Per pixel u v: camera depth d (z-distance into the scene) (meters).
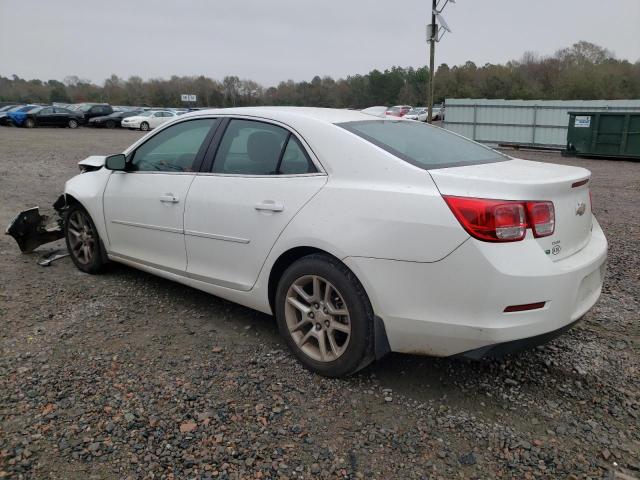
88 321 4.02
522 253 2.69
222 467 2.47
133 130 33.66
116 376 3.23
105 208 4.66
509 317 2.69
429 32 19.69
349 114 3.73
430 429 2.78
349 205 3.02
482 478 2.45
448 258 2.72
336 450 2.61
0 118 33.38
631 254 5.94
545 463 2.54
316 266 3.15
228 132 3.83
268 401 3.00
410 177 2.92
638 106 21.20
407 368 3.39
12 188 10.15
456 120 25.08
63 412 2.85
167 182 4.10
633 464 2.53
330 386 3.17
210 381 3.20
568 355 3.56
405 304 2.86
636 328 3.97
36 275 5.05
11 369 3.28
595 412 2.94
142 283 4.85
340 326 3.14
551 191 2.83
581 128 18.52
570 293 2.82
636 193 10.73
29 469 2.43
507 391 3.14
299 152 3.36
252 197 3.49
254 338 3.78
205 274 3.89
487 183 2.74
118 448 2.58
